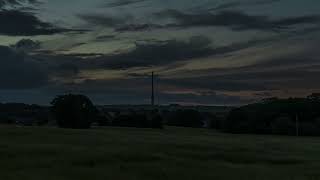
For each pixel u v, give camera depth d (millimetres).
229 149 45250
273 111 108000
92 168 30703
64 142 46312
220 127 113750
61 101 92812
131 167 31562
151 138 57438
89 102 94938
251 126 103688
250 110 109312
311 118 106750
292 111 108062
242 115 106688
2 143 42969
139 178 28109
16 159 33500
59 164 31859
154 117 108875
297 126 99750
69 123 92250
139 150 40406
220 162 36312
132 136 60312
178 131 94188
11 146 40062
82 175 28266
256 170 32500
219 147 46531
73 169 30094
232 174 30469
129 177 28281
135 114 111625
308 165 36406
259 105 111438
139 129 93250
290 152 45906
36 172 28734
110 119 109625
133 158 35625
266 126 103375
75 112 91688
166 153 39531
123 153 37656
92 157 35031
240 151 44031
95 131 69500
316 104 109250
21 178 26703
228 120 106562
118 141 49250
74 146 41938
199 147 45594
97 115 102438
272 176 30188
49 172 28906
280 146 52969
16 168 30078
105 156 35844
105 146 43156
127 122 107688
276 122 102312
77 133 59938
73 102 92312
